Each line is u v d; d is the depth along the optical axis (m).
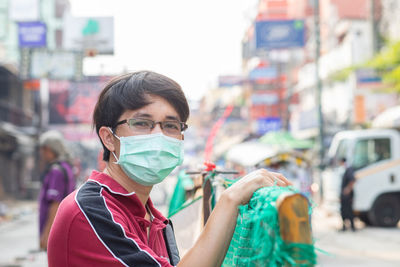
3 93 24.11
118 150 1.44
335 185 12.82
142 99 1.38
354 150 12.00
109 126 1.44
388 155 11.97
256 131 28.30
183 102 1.44
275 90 30.38
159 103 1.39
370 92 16.97
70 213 1.24
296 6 29.12
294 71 30.80
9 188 23.59
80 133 29.16
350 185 11.06
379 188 11.82
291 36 19.25
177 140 1.44
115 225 1.21
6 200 22.41
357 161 11.93
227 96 45.22
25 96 27.81
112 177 1.47
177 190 3.22
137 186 1.49
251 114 33.41
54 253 1.24
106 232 1.21
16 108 25.48
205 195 2.09
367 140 12.02
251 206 1.11
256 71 29.44
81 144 47.84
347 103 21.72
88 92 27.45
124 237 1.21
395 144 11.95
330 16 27.20
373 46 20.14
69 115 27.45
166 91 1.40
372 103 16.86
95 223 1.22
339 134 12.95
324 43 28.48
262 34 19.34
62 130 28.97
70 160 4.04
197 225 2.08
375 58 17.11
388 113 13.38
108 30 21.36
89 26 21.28
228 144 24.55
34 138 25.92
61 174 3.89
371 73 17.00
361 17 26.06
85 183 1.38
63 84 27.38
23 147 23.73
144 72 1.44
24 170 26.80
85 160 49.97
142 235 1.36
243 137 28.61
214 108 54.38
